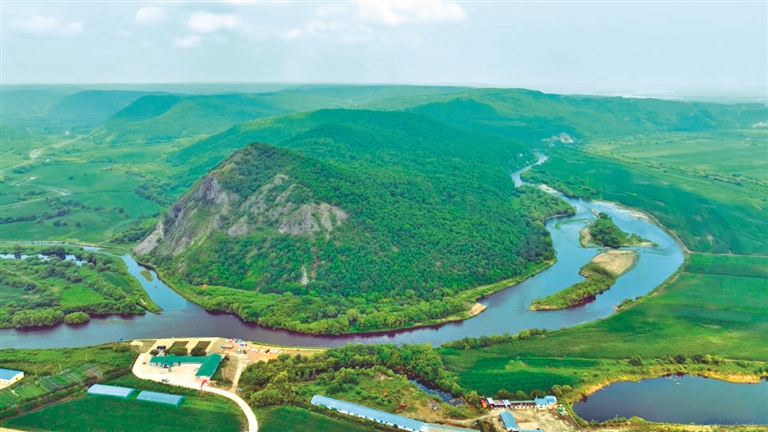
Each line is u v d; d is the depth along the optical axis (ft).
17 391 501.97
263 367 540.11
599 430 454.40
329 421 459.32
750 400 510.58
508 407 483.92
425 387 525.75
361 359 552.41
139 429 450.71
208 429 450.30
